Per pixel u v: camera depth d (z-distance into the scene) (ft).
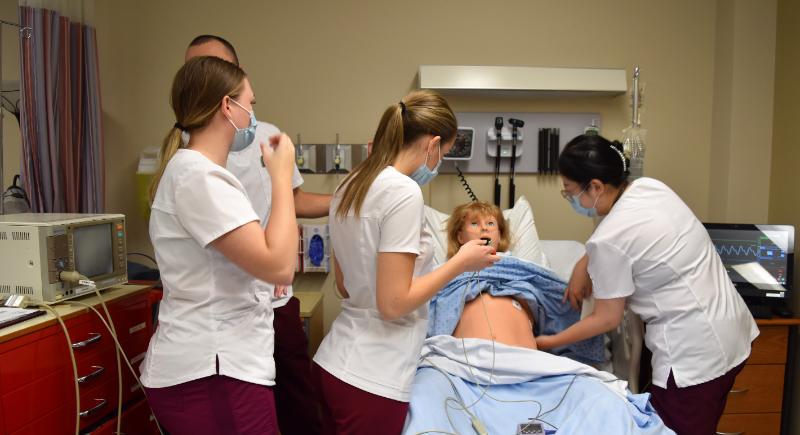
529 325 6.19
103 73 8.17
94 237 4.58
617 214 5.03
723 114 8.32
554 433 4.28
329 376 4.07
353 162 8.35
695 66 8.54
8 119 7.43
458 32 8.33
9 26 7.55
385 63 8.33
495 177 8.46
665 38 8.47
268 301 4.09
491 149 8.41
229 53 5.79
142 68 8.20
